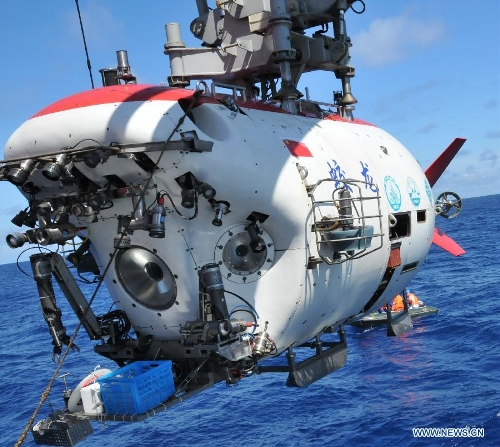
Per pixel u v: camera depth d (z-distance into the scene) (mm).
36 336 39562
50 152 7520
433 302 30891
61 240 7805
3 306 67312
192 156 7309
